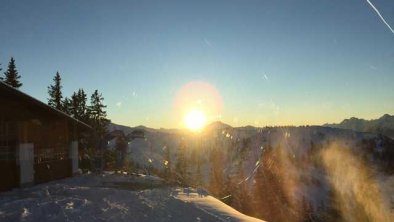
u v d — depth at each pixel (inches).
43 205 547.8
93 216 499.5
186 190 837.2
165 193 758.5
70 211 518.6
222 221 526.0
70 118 1135.6
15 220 470.9
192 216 543.8
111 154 1847.9
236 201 1675.7
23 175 896.9
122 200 632.4
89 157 1635.1
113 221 480.4
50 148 1061.8
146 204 599.8
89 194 689.0
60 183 979.3
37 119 992.9
